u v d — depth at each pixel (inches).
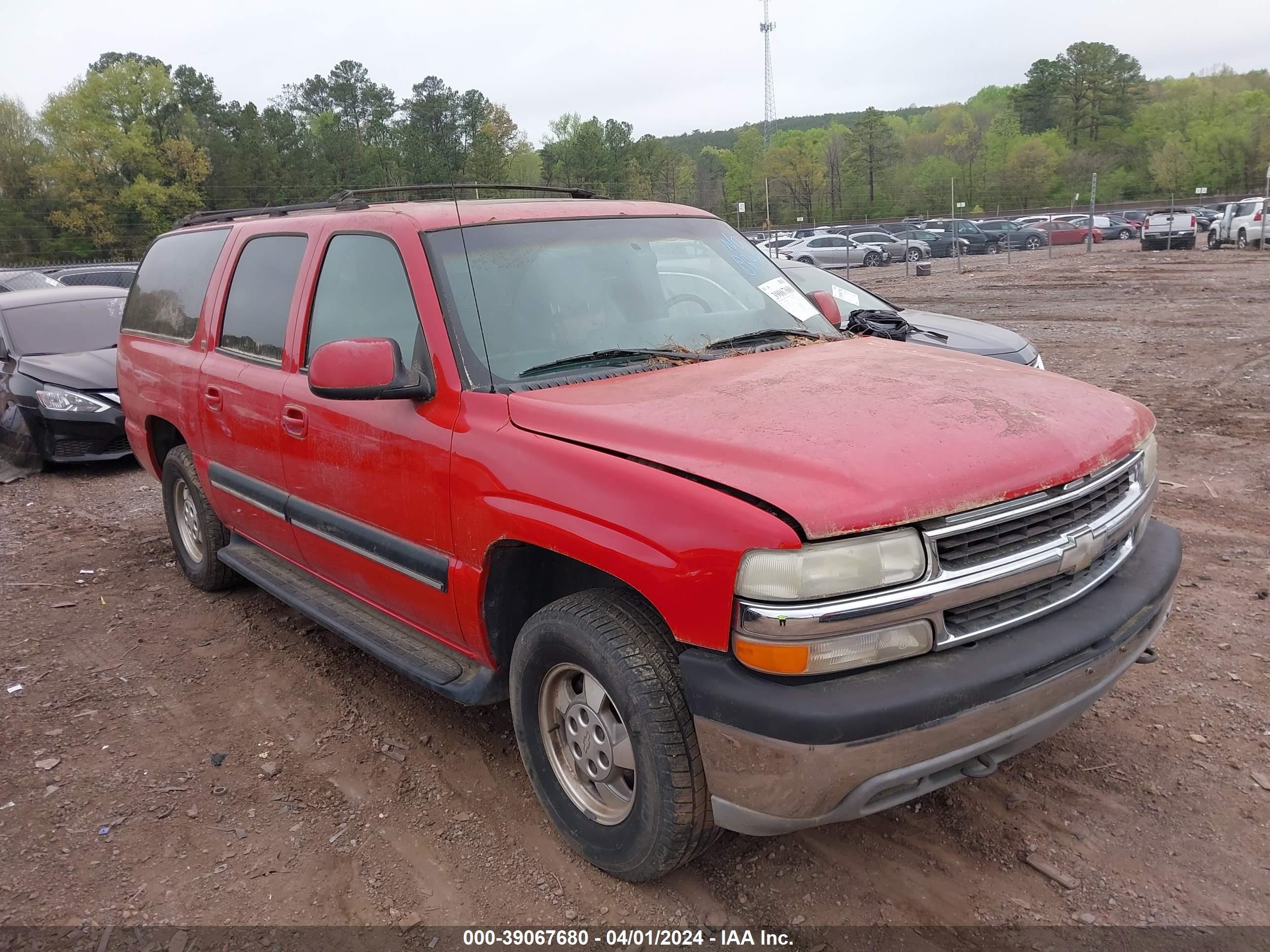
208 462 191.9
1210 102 4542.3
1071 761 137.6
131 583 228.5
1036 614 103.1
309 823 131.6
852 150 4148.6
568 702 119.0
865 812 97.3
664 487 99.2
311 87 4579.2
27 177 3179.1
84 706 167.2
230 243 187.6
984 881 114.7
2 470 359.6
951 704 93.0
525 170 3939.5
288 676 175.9
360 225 147.7
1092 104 5054.1
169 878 121.1
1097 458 108.2
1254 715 147.4
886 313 281.9
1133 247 1608.0
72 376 346.9
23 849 127.6
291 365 159.3
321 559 160.4
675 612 97.4
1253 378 414.3
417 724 157.1
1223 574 201.3
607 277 144.7
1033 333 598.2
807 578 89.8
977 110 5344.5
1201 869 115.0
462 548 123.4
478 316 131.1
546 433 114.6
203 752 150.9
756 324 152.3
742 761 95.0
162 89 3361.2
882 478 94.6
